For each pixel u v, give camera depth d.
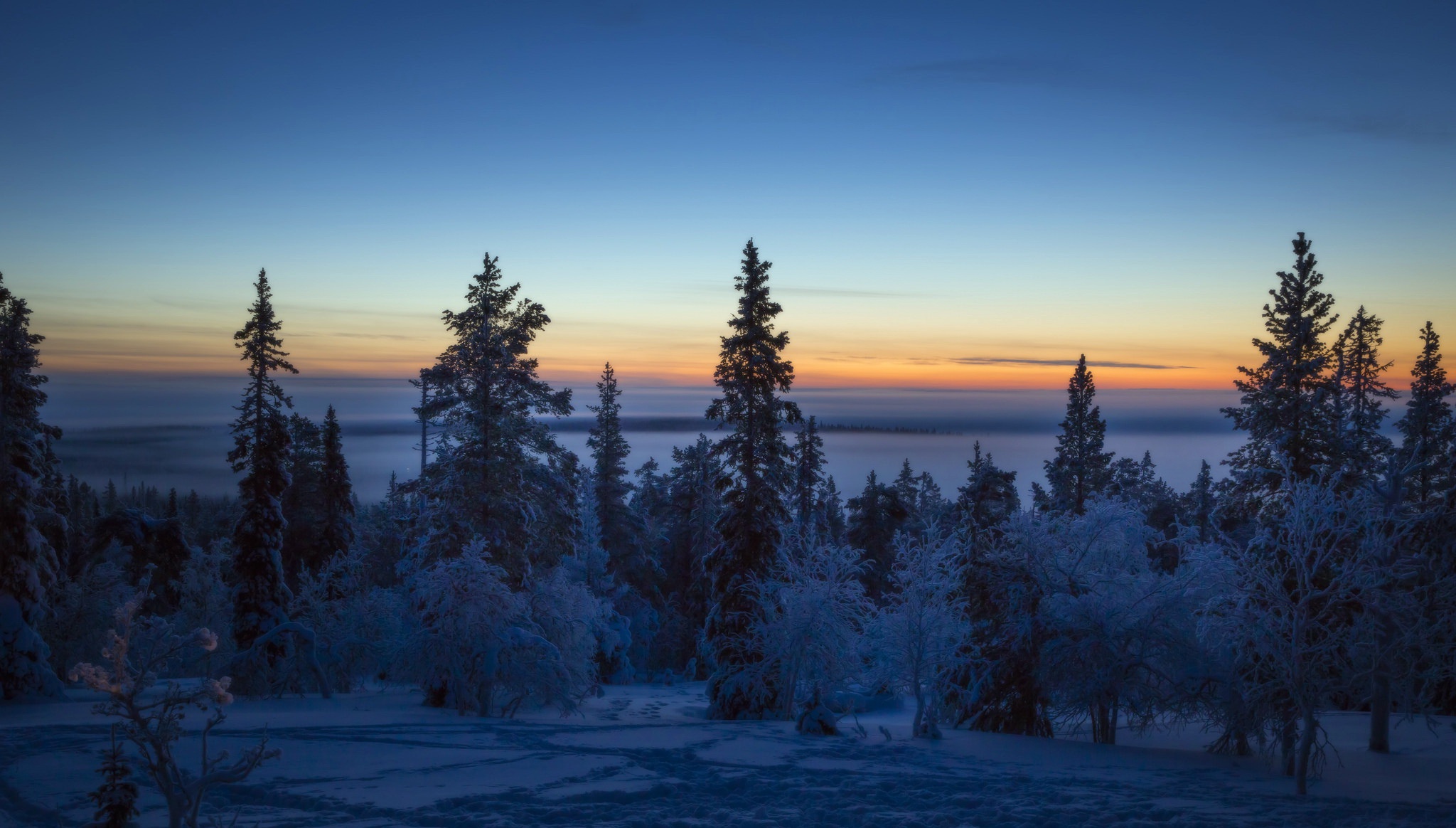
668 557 63.47
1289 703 19.30
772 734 23.33
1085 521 26.48
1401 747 24.50
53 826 13.09
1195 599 22.78
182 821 12.81
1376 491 23.56
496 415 32.56
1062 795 16.03
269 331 35.91
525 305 33.75
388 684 37.00
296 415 36.69
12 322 32.41
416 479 33.47
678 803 15.64
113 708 10.06
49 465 34.78
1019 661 25.25
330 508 48.03
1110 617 23.70
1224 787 17.17
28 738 19.31
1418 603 19.16
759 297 32.59
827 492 51.72
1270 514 28.25
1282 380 29.38
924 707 24.06
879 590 52.38
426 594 28.44
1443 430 37.22
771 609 31.27
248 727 21.88
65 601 40.56
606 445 56.31
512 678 28.22
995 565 25.92
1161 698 23.02
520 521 32.84
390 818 13.94
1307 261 29.81
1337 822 14.11
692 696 43.97
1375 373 45.19
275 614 34.88
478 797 15.34
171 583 47.66
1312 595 17.86
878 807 15.33
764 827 13.97
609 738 21.86
